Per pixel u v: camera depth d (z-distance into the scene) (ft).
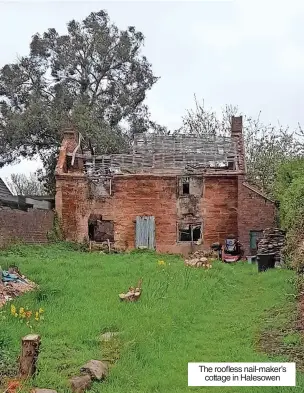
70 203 119.75
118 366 32.27
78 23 169.17
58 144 150.71
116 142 149.69
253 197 112.88
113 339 37.40
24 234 104.42
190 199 117.70
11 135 147.95
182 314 45.52
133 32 171.94
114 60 169.27
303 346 35.76
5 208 97.04
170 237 117.60
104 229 121.19
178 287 56.95
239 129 130.82
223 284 63.16
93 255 97.55
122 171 120.78
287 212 74.69
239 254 110.83
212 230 116.98
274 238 79.56
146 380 30.66
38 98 157.28
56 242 115.14
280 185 90.68
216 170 118.42
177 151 123.75
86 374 30.48
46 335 38.50
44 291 51.39
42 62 168.14
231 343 37.88
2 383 28.89
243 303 52.49
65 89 162.61
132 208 119.03
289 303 47.96
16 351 33.88
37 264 72.38
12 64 165.68
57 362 32.81
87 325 40.68
